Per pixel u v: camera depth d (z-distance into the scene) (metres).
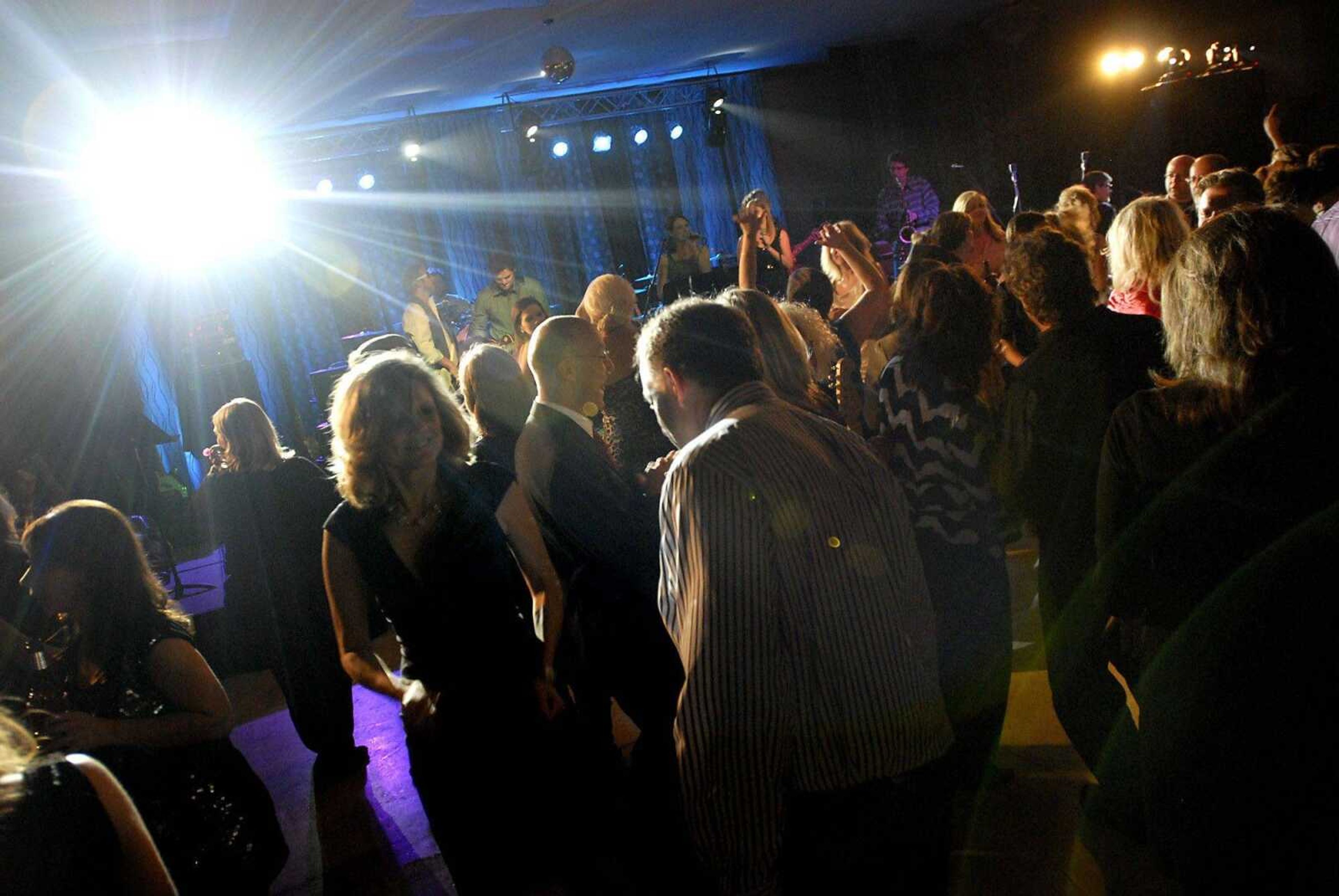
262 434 4.00
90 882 1.16
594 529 2.69
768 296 2.37
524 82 12.88
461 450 2.30
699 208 14.99
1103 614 1.77
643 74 13.77
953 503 2.38
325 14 7.98
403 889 3.10
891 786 1.60
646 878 2.45
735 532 1.54
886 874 1.61
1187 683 1.56
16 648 2.29
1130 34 13.12
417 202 13.68
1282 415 1.51
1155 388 1.71
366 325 13.29
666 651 2.61
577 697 2.77
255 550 4.04
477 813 2.23
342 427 2.21
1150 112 12.18
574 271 14.57
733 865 1.60
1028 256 2.44
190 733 2.27
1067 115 13.88
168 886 1.24
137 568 2.32
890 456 2.44
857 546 1.59
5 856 1.10
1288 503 1.50
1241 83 11.32
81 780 1.20
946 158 15.19
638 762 2.59
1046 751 3.16
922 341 2.42
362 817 3.63
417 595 2.22
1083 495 2.24
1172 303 1.64
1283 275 1.50
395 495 2.22
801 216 15.20
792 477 1.58
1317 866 1.48
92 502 2.35
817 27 12.74
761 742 1.54
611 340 3.18
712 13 10.72
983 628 2.39
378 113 12.96
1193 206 5.59
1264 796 1.49
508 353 3.32
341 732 4.04
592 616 2.69
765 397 1.75
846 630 1.56
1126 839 2.61
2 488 6.91
